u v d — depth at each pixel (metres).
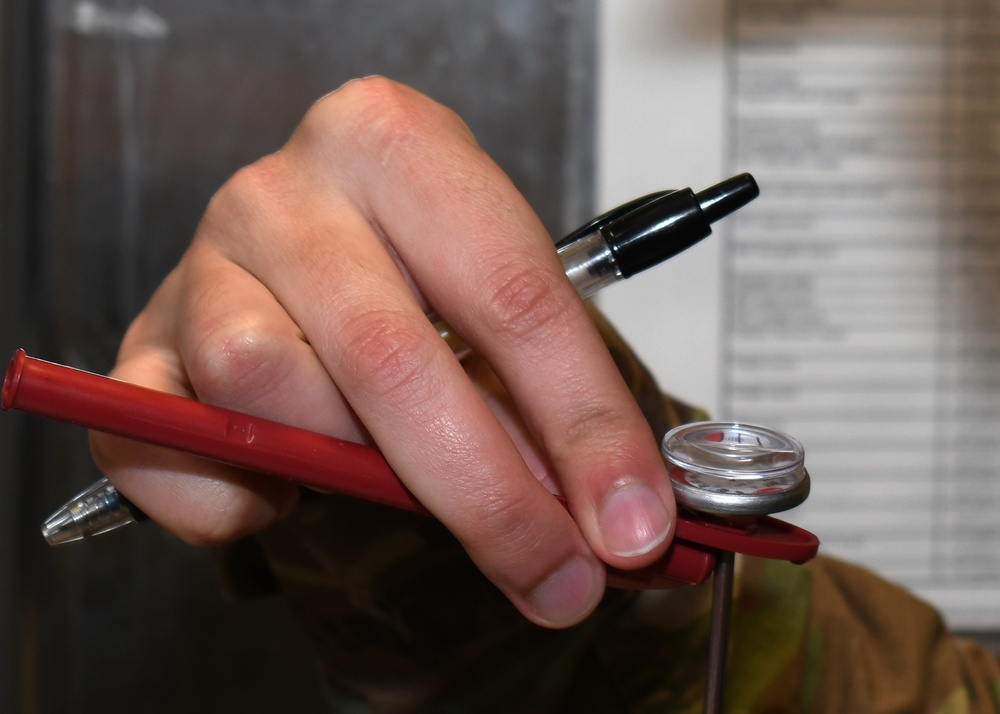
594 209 0.81
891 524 0.84
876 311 0.82
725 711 0.50
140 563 0.83
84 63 0.78
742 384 0.83
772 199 0.80
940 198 0.80
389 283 0.43
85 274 0.81
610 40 0.79
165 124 0.80
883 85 0.79
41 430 0.80
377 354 0.42
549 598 0.43
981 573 0.84
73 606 0.83
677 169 0.81
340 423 0.44
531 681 0.49
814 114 0.79
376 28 0.80
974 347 0.81
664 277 0.81
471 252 0.43
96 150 0.80
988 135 0.79
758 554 0.42
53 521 0.45
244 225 0.45
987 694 0.55
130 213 0.81
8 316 0.79
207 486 0.45
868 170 0.80
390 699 0.50
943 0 0.77
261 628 0.85
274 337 0.43
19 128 0.78
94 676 0.84
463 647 0.49
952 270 0.81
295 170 0.46
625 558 0.42
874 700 0.52
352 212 0.45
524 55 0.80
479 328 0.43
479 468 0.42
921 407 0.82
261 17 0.79
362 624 0.50
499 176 0.44
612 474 0.42
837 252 0.81
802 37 0.78
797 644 0.51
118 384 0.41
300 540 0.50
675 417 0.52
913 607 0.55
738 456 0.42
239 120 0.81
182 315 0.45
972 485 0.83
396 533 0.49
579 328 0.43
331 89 0.81
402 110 0.45
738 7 0.78
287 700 0.85
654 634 0.50
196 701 0.85
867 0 0.77
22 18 0.76
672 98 0.79
